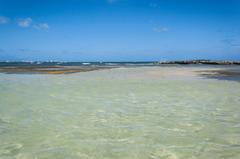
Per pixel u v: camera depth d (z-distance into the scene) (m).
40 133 6.34
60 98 11.35
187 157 4.89
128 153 5.09
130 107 9.38
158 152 5.14
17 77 24.05
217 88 14.72
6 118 7.78
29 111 8.72
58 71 35.25
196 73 29.81
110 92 13.22
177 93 12.81
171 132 6.40
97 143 5.66
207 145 5.50
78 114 8.29
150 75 26.16
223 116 7.98
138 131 6.49
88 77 23.52
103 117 7.90
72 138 5.98
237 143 5.61
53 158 4.88
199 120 7.52
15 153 5.12
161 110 8.88
